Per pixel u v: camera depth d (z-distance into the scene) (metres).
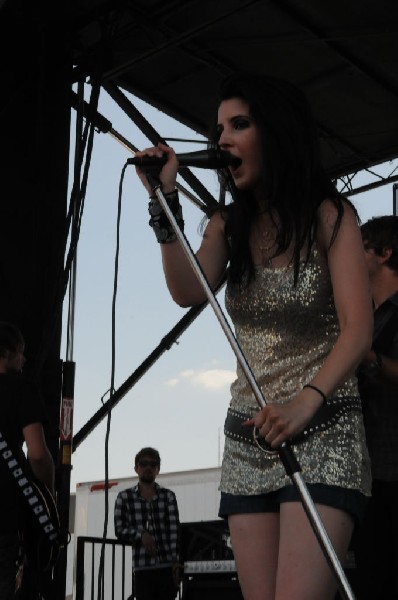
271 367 2.18
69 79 6.20
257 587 2.11
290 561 2.01
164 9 6.36
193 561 5.49
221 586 5.29
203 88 7.54
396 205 7.02
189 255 2.14
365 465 2.12
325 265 2.20
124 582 7.08
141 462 7.18
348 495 2.05
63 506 5.51
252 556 2.13
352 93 7.64
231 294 2.27
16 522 3.79
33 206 5.85
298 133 2.26
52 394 5.68
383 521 3.04
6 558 3.76
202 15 6.57
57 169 6.02
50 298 5.75
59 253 5.88
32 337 5.66
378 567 3.04
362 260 2.16
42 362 5.55
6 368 4.05
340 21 6.66
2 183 5.84
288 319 2.18
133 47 6.91
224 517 2.24
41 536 3.86
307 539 2.01
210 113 7.86
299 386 2.15
